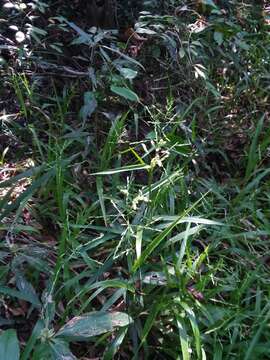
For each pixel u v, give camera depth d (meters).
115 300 0.61
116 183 0.75
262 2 1.19
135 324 0.62
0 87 0.88
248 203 0.78
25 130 0.83
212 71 1.00
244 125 0.96
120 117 0.86
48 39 0.94
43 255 0.67
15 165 0.79
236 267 0.70
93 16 0.96
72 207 0.75
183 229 0.73
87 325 0.56
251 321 0.64
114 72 0.92
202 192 0.80
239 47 1.03
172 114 0.90
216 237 0.73
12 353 0.51
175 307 0.62
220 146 0.91
